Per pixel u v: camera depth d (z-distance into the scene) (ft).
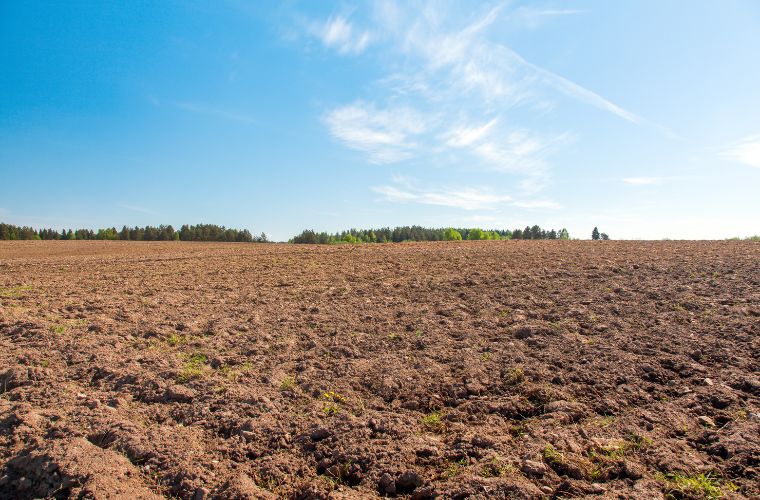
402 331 26.76
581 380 18.17
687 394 16.48
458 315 29.53
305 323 29.45
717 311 25.55
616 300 29.89
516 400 16.74
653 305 27.99
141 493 11.80
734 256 44.88
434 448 13.79
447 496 11.38
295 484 12.55
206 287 43.45
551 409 15.90
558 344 22.39
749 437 12.92
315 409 16.83
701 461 12.24
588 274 39.42
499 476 12.05
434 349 23.15
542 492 11.27
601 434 13.98
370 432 14.99
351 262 59.11
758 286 30.48
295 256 69.31
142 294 40.04
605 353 20.67
